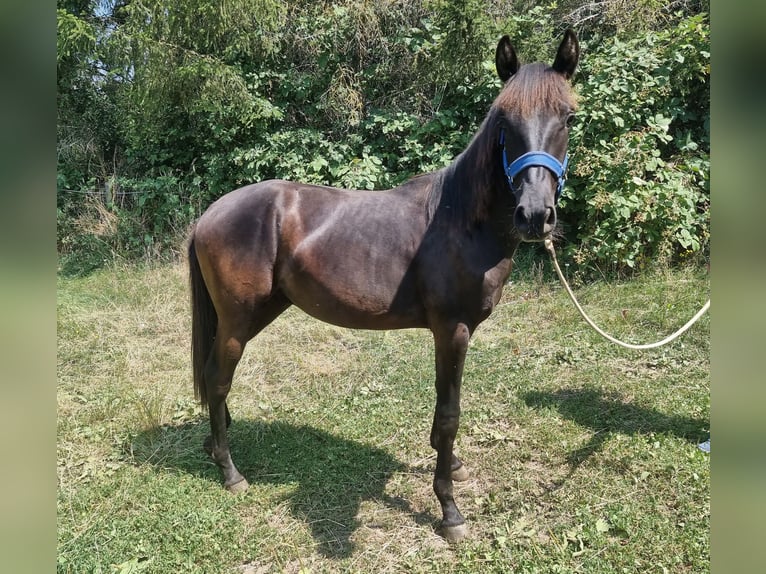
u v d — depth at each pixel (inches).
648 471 99.9
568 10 267.4
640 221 203.9
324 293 89.0
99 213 270.5
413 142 239.3
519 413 123.6
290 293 93.9
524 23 227.6
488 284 81.4
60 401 133.5
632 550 81.7
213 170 254.4
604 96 206.8
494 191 78.5
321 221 90.1
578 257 208.7
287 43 259.8
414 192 90.0
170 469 106.2
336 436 118.7
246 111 233.6
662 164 206.8
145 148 277.9
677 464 100.7
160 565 80.7
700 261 213.8
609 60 216.7
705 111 231.8
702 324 165.0
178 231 252.5
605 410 123.4
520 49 223.9
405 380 144.8
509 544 84.5
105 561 81.5
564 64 78.0
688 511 89.0
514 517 91.4
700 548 80.6
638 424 117.0
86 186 283.4
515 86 72.9
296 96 261.4
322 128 266.7
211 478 103.7
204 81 220.7
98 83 306.0
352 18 250.7
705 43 211.9
